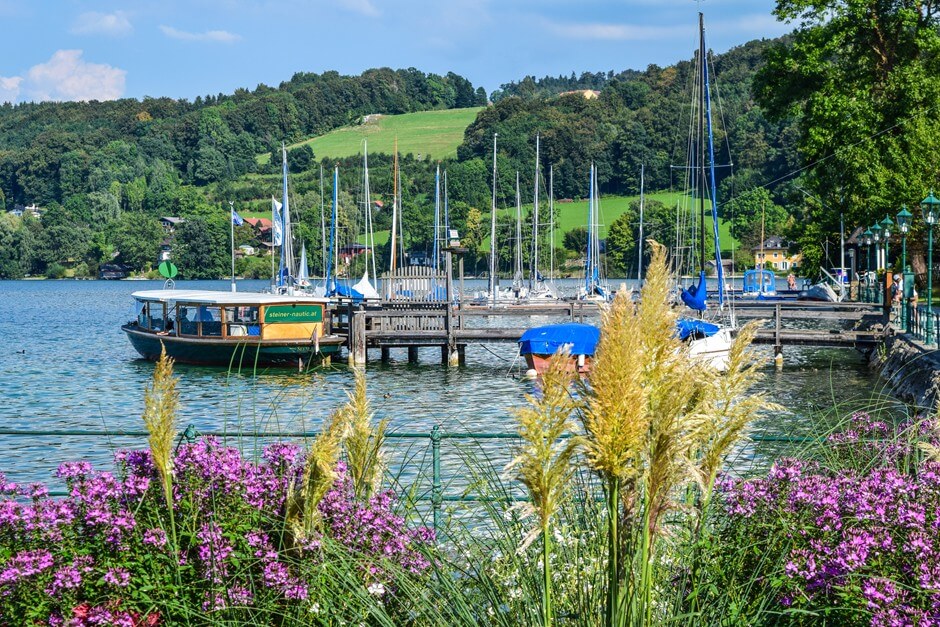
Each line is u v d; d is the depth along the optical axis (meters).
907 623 4.26
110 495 5.34
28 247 192.75
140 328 44.69
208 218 191.25
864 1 49.94
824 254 66.81
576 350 33.41
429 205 178.75
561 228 163.50
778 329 35.81
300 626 4.70
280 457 5.74
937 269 50.59
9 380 37.19
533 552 4.67
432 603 4.61
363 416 5.39
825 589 4.57
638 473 3.56
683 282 69.12
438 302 44.75
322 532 5.02
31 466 17.94
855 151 49.34
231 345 38.69
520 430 3.64
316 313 40.59
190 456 5.53
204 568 5.07
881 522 4.88
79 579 4.89
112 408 29.91
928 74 50.38
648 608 3.69
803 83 53.78
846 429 6.61
